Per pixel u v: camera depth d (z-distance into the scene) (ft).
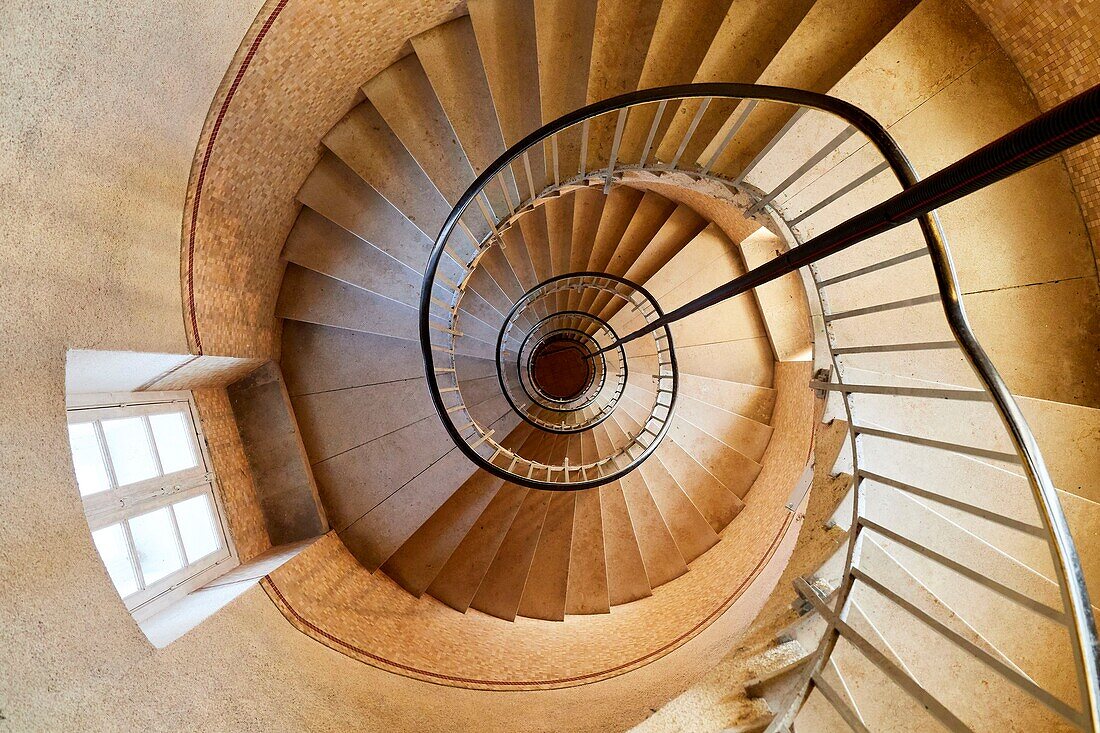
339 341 13.84
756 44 10.59
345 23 9.99
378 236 12.73
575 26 11.36
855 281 10.31
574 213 18.31
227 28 7.80
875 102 9.62
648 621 14.26
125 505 8.82
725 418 18.54
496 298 17.43
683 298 18.51
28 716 4.89
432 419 14.10
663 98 9.43
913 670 6.91
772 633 8.72
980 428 8.63
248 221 10.94
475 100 12.00
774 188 10.61
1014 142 3.05
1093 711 4.00
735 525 17.01
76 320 6.41
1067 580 4.47
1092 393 8.84
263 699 7.80
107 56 6.05
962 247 9.53
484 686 11.11
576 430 19.12
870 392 7.77
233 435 12.53
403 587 13.74
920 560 7.72
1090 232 8.80
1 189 5.23
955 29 9.12
